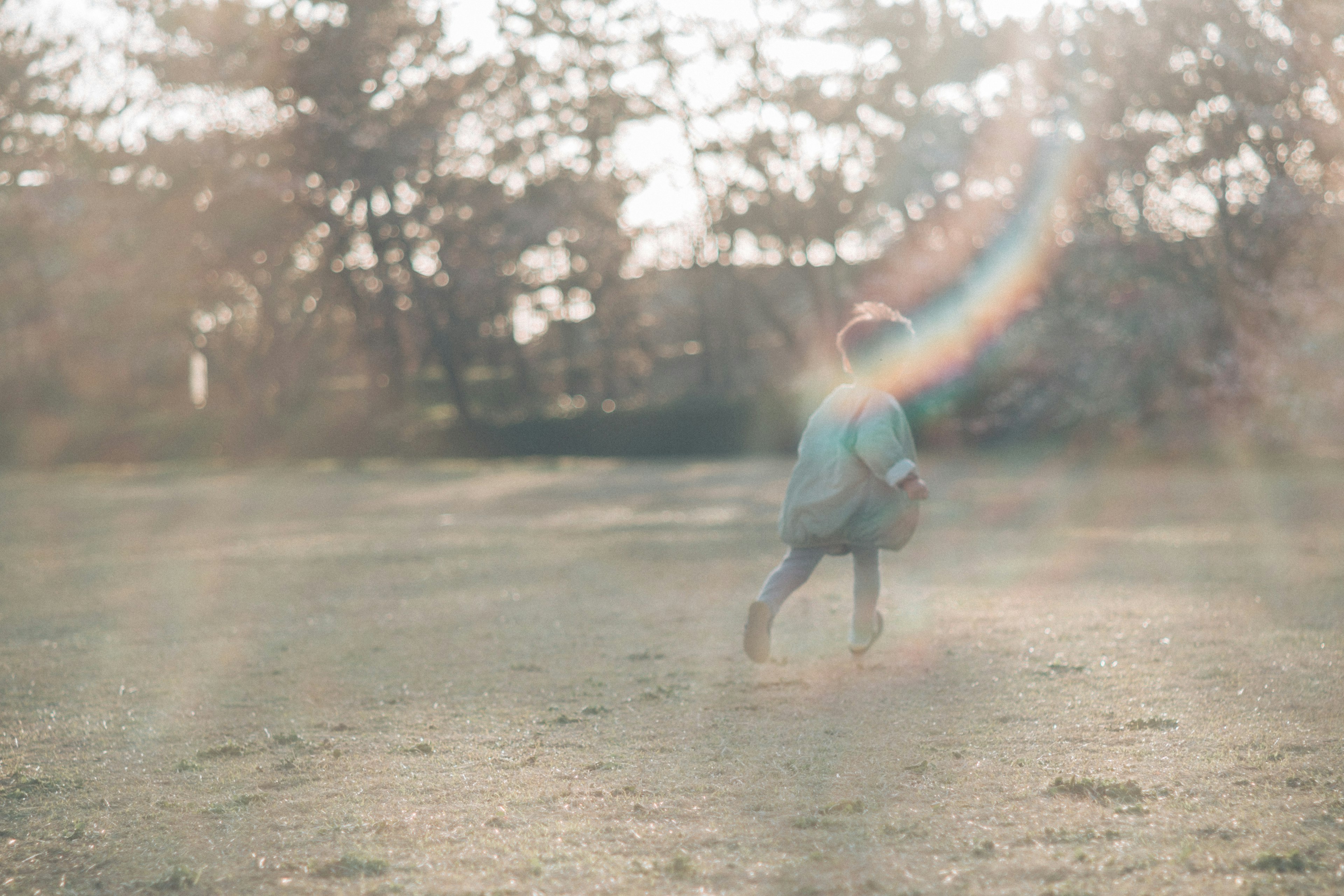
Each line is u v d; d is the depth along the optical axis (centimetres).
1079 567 768
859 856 232
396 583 777
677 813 266
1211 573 712
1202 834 238
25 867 241
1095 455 2391
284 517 1445
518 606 651
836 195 3200
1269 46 1795
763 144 3120
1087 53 2192
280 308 3538
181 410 3747
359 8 3084
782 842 243
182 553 1012
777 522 1210
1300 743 311
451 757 326
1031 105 2436
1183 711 354
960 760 306
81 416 3591
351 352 3628
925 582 723
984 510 1320
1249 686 388
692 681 433
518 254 3416
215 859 243
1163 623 527
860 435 416
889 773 295
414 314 3422
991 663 445
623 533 1119
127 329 3344
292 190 3103
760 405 3169
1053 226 2400
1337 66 1731
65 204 2930
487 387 4609
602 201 3581
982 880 217
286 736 352
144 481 2453
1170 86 2048
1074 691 388
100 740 358
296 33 3086
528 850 241
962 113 2728
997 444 2617
